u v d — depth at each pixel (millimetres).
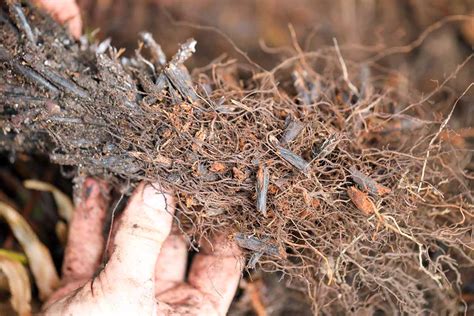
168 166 296
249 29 452
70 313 298
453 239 320
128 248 301
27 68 297
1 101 303
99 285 300
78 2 385
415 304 336
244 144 295
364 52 448
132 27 423
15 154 363
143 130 295
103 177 322
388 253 311
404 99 362
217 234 318
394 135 327
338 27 457
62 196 364
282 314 357
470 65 430
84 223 339
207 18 447
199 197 298
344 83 350
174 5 439
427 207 326
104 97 294
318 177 301
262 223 299
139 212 303
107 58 293
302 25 460
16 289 345
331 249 312
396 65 441
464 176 336
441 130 311
